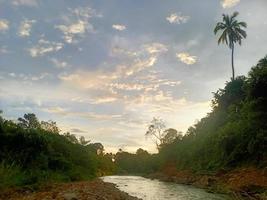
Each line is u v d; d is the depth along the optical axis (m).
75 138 62.84
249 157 40.41
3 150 32.06
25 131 34.38
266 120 38.56
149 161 115.06
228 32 69.19
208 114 74.44
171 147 92.81
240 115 51.22
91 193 19.64
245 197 23.58
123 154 155.62
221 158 47.28
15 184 23.69
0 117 35.25
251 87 39.28
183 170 64.75
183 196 25.75
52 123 62.19
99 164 98.56
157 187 38.25
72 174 41.84
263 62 41.78
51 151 39.72
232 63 69.06
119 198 19.31
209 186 36.69
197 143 67.44
